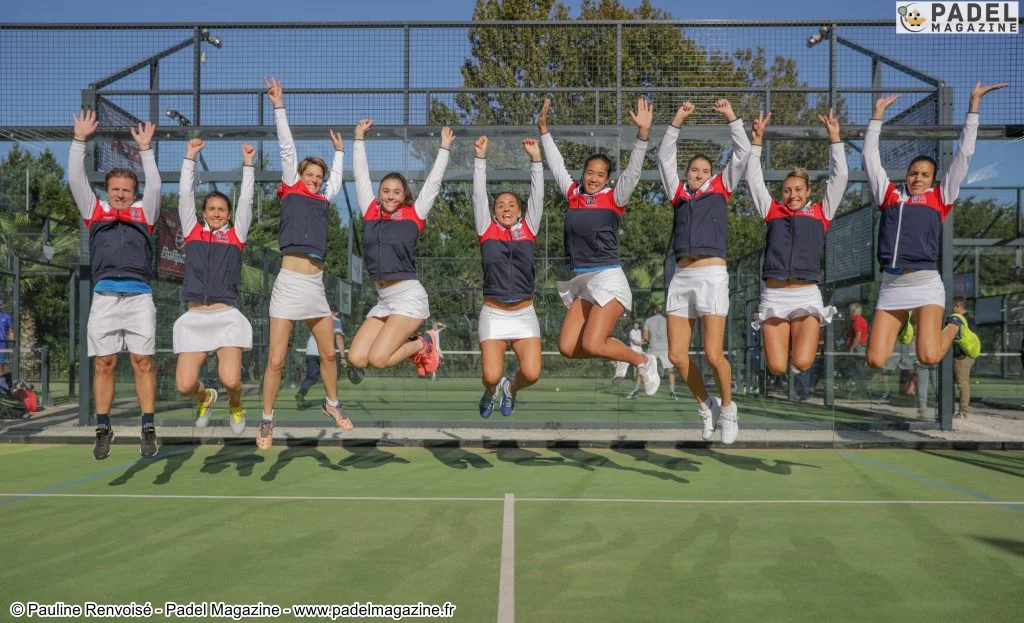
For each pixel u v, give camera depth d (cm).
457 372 1066
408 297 583
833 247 1094
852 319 1177
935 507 559
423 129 904
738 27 968
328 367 612
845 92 966
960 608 347
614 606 345
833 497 595
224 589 367
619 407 1055
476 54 1035
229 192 1101
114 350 565
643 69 1026
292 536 466
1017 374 1777
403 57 955
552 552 432
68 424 1038
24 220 1527
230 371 579
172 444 881
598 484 646
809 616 336
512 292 604
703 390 628
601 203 587
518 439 883
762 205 622
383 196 583
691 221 586
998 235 1570
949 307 1005
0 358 1158
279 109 582
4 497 583
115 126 889
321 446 877
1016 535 478
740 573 396
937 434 966
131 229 566
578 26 966
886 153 1010
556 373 1057
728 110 580
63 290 1908
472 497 588
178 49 959
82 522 501
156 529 483
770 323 617
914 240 585
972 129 577
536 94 1027
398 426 1012
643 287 1117
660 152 604
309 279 583
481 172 606
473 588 369
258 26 953
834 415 1038
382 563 410
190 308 586
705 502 572
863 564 414
